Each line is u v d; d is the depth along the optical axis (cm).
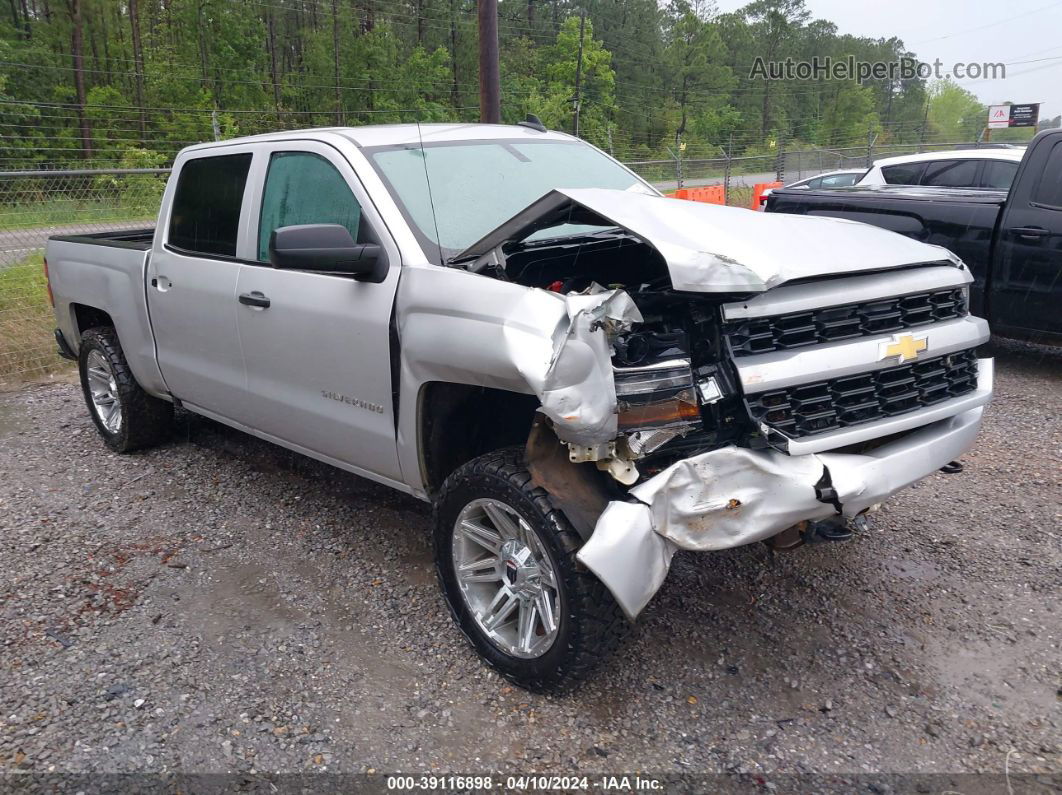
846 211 768
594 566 247
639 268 353
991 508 437
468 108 5088
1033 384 659
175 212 461
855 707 286
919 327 305
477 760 263
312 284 356
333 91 4828
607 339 247
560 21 7069
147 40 4869
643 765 260
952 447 309
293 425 388
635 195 307
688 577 371
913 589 360
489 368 270
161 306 457
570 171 409
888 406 295
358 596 360
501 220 352
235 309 399
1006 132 6706
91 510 453
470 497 293
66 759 263
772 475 256
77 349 562
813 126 8419
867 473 271
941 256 327
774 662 311
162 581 375
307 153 378
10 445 566
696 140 6662
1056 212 627
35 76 3831
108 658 317
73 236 571
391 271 323
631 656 314
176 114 3781
